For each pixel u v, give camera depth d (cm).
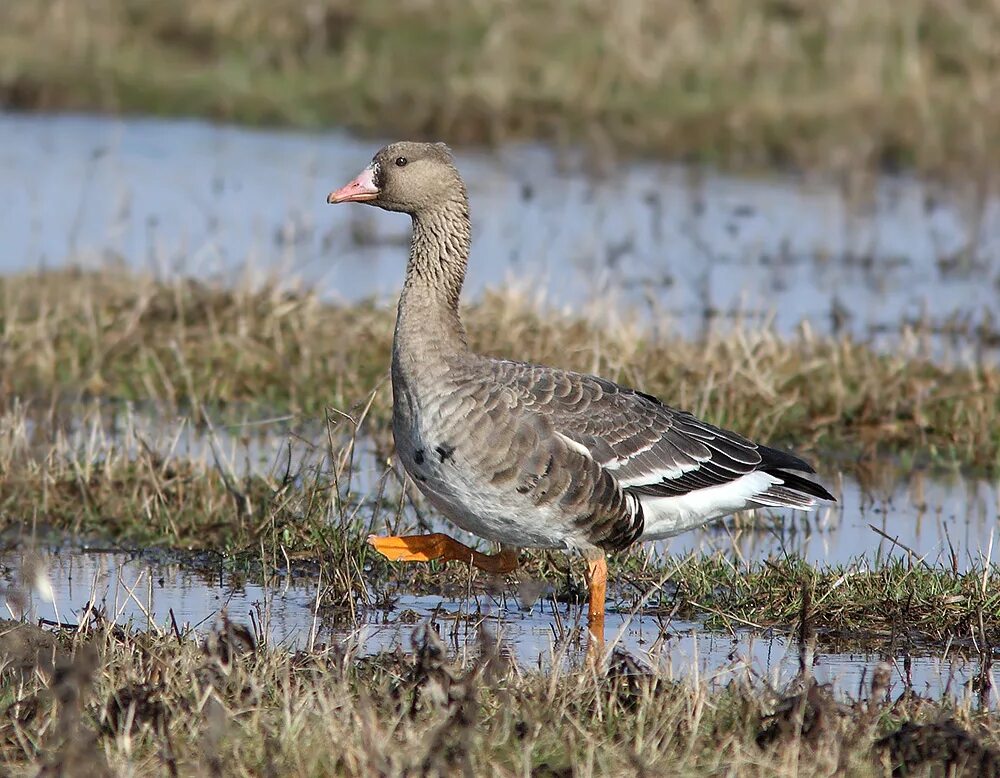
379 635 1041
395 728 805
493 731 802
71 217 2300
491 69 2978
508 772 757
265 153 2764
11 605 1070
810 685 846
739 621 1083
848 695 906
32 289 1848
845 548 1252
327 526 1209
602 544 1045
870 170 2661
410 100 2922
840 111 2786
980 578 1101
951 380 1616
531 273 1972
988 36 2969
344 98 2969
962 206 2498
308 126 2928
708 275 2136
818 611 1084
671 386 1535
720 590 1147
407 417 1030
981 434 1497
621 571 1176
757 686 929
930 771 775
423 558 1069
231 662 865
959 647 1039
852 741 802
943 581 1108
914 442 1515
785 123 2781
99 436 1462
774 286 2094
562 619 1098
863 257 2255
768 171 2714
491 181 2597
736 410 1512
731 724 839
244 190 2516
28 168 2592
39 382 1597
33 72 3056
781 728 802
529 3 3167
